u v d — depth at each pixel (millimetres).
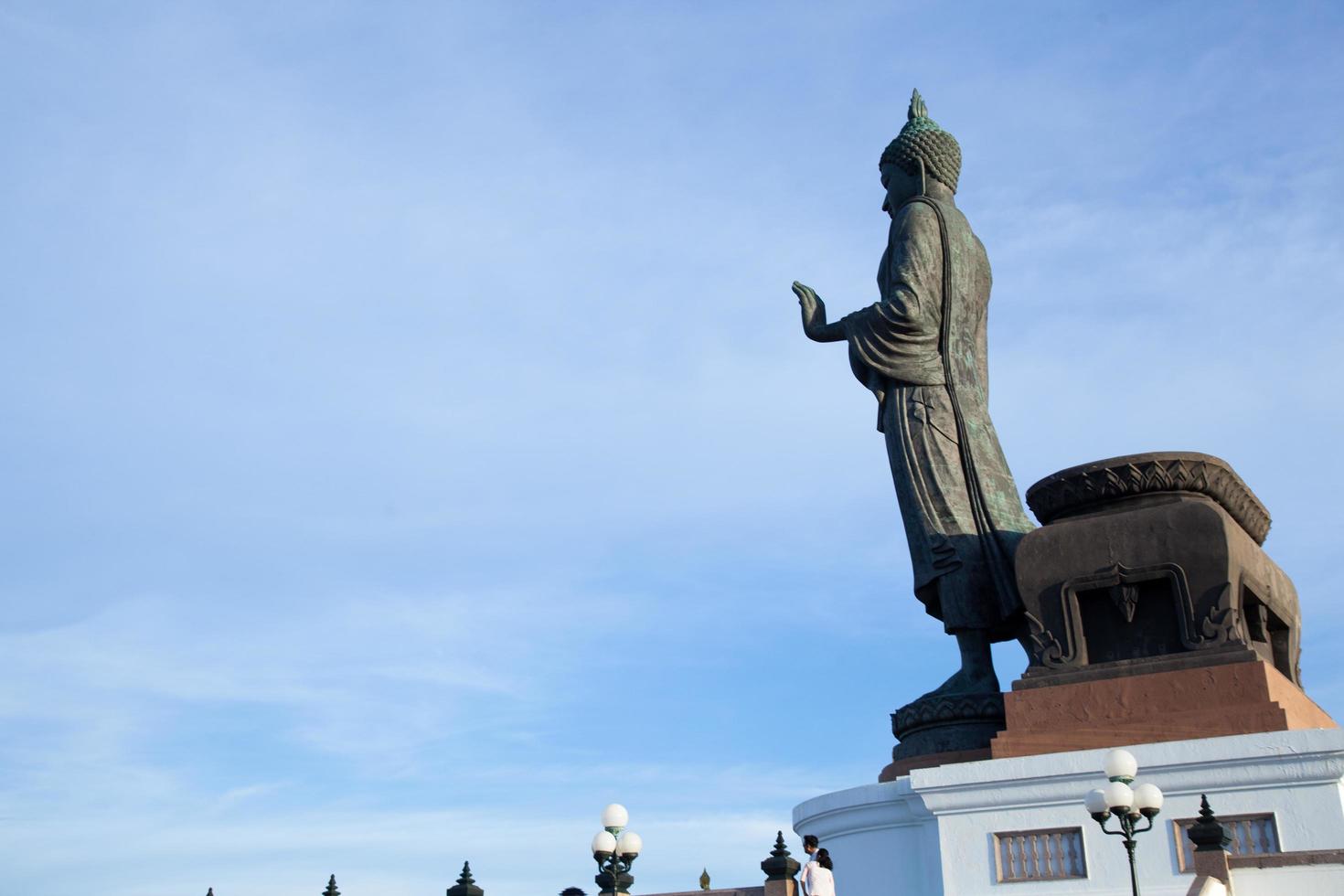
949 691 31938
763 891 25297
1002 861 26984
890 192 37469
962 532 33125
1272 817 25234
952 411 34281
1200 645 27734
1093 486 29703
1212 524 28125
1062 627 29016
